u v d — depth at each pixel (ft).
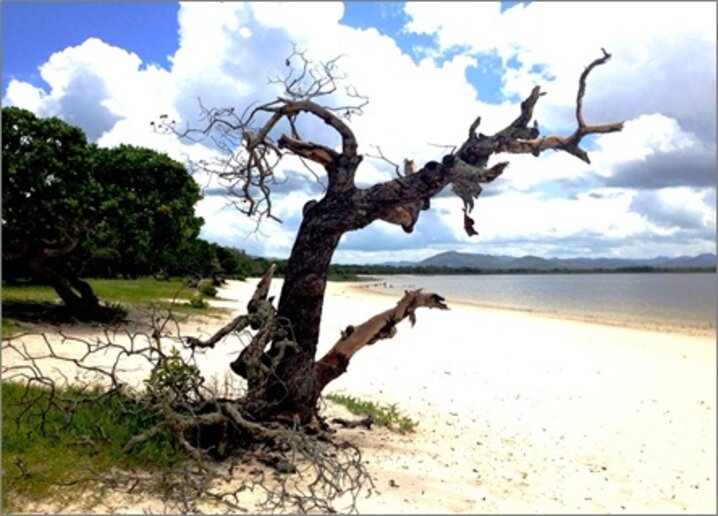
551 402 40.96
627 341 78.18
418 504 21.30
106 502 19.53
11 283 90.99
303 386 26.91
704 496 24.57
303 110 26.17
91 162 55.62
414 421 33.65
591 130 26.50
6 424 24.64
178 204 60.49
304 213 27.94
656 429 35.12
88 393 30.48
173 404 23.93
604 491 24.58
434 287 314.35
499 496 22.85
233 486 21.70
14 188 51.47
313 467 24.14
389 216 26.68
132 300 83.87
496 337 78.13
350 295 183.52
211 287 111.04
